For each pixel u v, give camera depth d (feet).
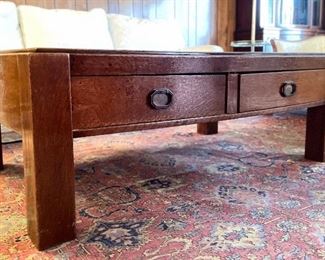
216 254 2.70
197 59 3.43
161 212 3.49
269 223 3.22
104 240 2.93
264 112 4.14
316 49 8.93
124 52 2.98
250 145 6.33
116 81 2.97
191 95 3.44
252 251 2.73
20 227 3.17
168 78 3.26
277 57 4.16
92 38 7.25
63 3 8.57
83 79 2.81
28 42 6.70
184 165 5.14
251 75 3.92
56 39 6.82
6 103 3.09
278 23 10.91
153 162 5.31
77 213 3.47
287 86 4.33
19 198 3.89
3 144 6.66
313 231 3.05
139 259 2.64
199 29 11.02
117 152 5.92
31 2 8.13
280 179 4.47
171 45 8.39
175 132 7.56
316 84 4.78
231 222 3.24
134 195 3.96
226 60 3.66
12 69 2.85
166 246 2.83
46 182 2.76
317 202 3.71
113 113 2.99
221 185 4.27
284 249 2.76
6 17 6.52
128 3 9.52
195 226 3.17
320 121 5.15
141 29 8.05
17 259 2.65
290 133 7.41
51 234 2.83
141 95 3.12
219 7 11.34
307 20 11.56
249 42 9.74
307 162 5.23
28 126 2.70
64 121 2.76
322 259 2.61
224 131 7.65
